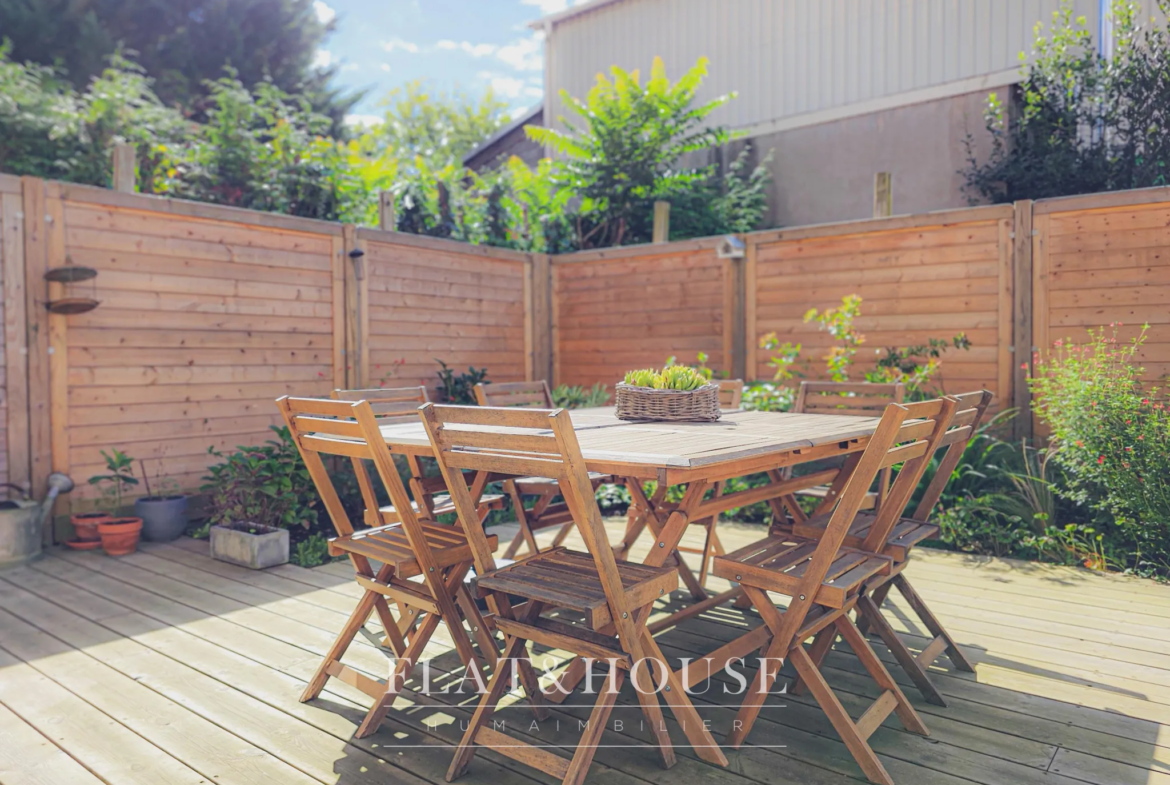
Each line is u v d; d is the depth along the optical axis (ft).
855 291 20.31
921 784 6.95
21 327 15.40
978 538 15.60
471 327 23.73
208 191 26.37
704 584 13.23
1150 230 16.55
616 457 7.01
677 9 33.78
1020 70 23.50
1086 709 8.43
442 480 10.90
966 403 9.78
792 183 30.73
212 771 7.29
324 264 20.21
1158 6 21.77
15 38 47.09
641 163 30.22
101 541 15.76
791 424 10.68
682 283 23.32
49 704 8.75
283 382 19.39
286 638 10.81
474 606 8.71
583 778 6.69
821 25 30.04
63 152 28.50
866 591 8.46
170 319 17.37
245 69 58.44
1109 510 14.65
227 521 15.69
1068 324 17.44
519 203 30.14
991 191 24.79
